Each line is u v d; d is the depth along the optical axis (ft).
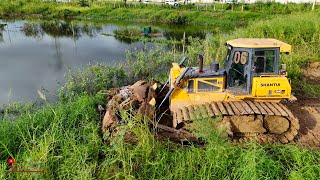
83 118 22.86
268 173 16.30
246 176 15.88
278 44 21.65
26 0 129.80
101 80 35.24
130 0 133.28
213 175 16.49
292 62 38.14
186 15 104.58
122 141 18.01
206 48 42.37
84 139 19.74
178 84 23.06
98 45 64.95
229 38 50.26
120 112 21.13
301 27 49.03
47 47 62.80
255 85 21.77
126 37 74.64
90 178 15.64
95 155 18.53
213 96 22.84
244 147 19.65
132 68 40.65
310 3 98.94
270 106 21.74
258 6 106.22
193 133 20.13
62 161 17.61
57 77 41.75
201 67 23.21
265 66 21.89
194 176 16.75
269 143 20.85
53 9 120.37
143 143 17.99
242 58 22.34
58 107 24.61
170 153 18.51
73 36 76.74
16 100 32.76
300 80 35.06
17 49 60.70
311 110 27.27
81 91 32.48
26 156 17.34
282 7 101.35
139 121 19.72
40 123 21.45
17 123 21.16
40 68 46.62
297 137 22.25
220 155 17.42
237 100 22.59
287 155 18.60
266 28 52.03
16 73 43.96
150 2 126.72
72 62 50.06
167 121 23.61
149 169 17.02
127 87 26.58
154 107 22.21
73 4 127.95
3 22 99.60
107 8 117.91
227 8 110.11
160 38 74.18
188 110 21.88
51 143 18.58
